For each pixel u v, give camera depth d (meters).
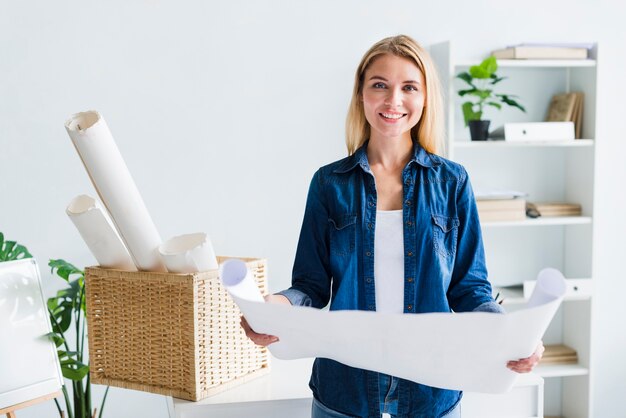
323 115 3.10
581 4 3.27
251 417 1.77
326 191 1.63
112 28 2.91
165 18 2.95
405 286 1.56
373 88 1.56
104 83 2.92
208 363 1.78
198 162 3.03
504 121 3.26
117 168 1.72
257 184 3.08
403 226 1.58
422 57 1.56
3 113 2.85
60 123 2.90
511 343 1.20
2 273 1.81
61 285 2.94
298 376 1.95
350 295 1.58
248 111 3.04
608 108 3.33
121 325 1.85
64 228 2.94
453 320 1.16
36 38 2.85
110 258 1.84
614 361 3.43
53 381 1.86
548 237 3.35
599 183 3.35
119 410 3.00
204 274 1.75
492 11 3.20
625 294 3.42
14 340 1.80
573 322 3.29
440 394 1.57
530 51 3.00
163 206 3.01
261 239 3.10
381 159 1.63
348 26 3.08
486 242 3.30
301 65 3.06
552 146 3.31
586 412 3.21
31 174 2.90
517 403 1.81
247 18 3.01
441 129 1.65
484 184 3.28
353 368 1.59
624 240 3.40
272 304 1.23
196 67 2.99
